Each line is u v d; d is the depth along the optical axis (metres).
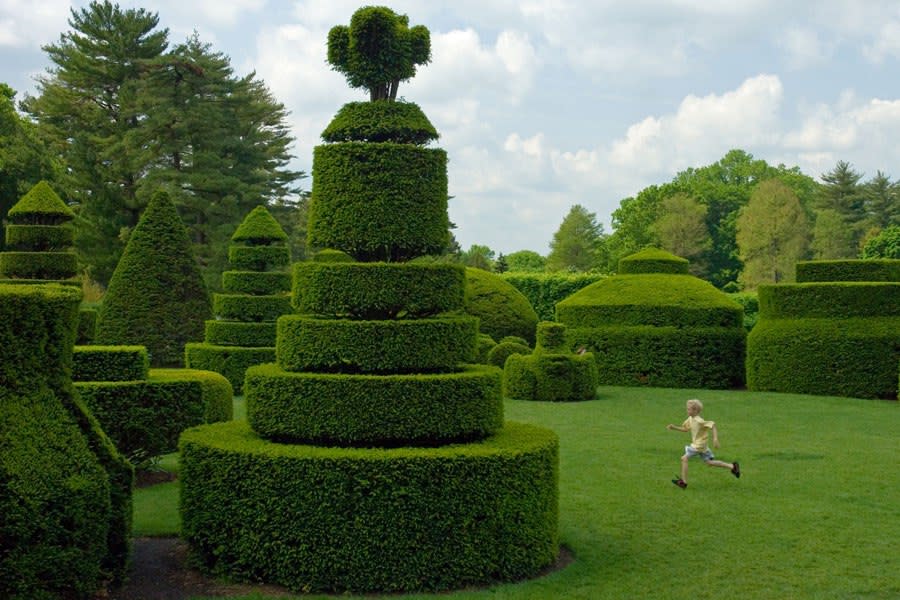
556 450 7.49
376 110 7.96
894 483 10.76
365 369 7.34
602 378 24.73
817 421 16.44
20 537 5.68
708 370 23.72
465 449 6.95
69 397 6.43
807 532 8.47
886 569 7.32
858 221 70.44
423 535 6.67
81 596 6.17
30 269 20.14
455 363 7.58
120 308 21.55
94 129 41.75
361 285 7.48
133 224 40.25
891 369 20.45
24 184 36.91
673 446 13.42
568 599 6.45
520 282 35.75
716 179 76.44
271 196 45.47
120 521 6.63
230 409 13.18
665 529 8.56
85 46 41.00
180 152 40.16
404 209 7.72
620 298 25.20
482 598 6.42
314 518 6.64
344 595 6.55
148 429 10.73
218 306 22.09
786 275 59.19
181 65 39.34
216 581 6.84
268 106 45.19
